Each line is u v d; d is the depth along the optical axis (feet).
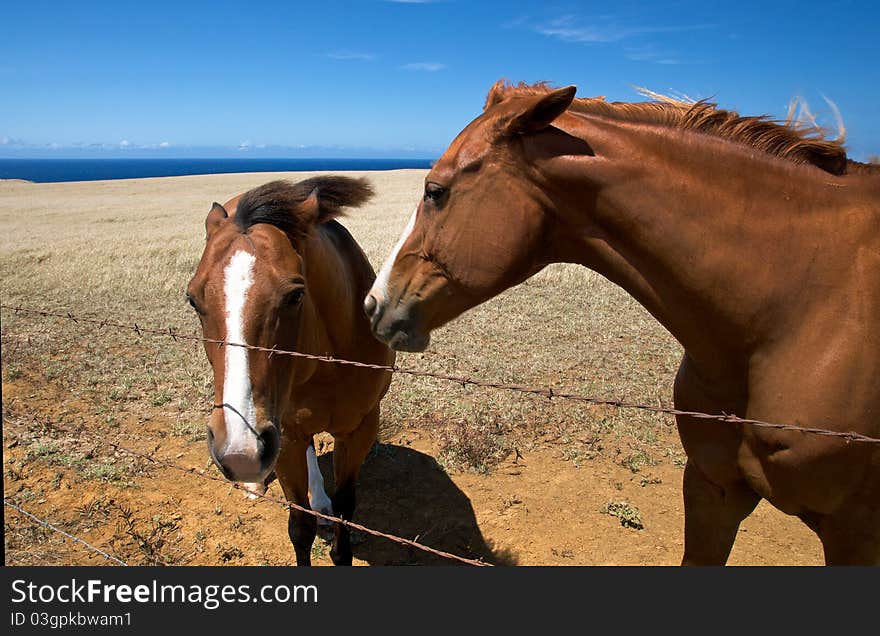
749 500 6.89
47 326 28.30
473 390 20.01
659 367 22.56
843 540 5.95
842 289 5.36
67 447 16.07
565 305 32.48
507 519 13.37
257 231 7.75
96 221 82.28
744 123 5.85
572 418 17.90
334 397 10.39
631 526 12.96
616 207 5.78
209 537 12.69
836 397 5.26
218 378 7.04
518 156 5.94
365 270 12.01
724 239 5.59
